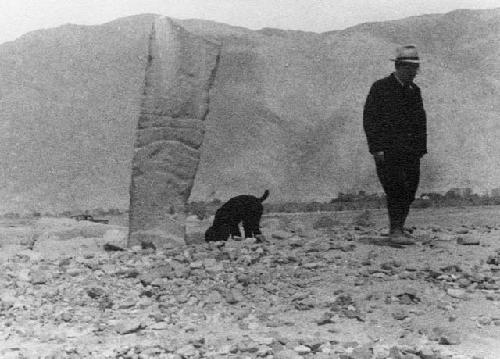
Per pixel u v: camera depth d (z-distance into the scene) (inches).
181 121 433.4
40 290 308.0
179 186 430.9
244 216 475.5
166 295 293.0
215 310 270.1
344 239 395.9
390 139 350.9
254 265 331.9
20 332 246.5
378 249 351.6
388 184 356.8
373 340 224.8
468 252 340.2
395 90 350.0
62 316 267.3
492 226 494.9
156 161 428.8
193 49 440.1
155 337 236.7
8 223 1130.0
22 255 402.9
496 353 208.1
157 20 437.4
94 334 243.9
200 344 222.2
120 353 214.8
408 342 221.6
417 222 601.0
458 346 216.2
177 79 433.1
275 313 261.4
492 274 296.7
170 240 422.9
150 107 431.2
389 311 255.9
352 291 280.4
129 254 390.3
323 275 304.8
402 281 289.6
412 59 347.9
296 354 207.3
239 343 220.4
